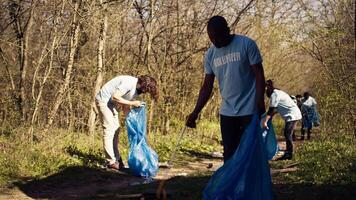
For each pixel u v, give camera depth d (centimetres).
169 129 1530
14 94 1181
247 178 513
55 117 1162
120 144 1192
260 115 529
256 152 519
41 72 1241
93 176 876
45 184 808
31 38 1315
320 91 1325
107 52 1361
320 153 999
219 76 554
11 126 1094
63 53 1248
